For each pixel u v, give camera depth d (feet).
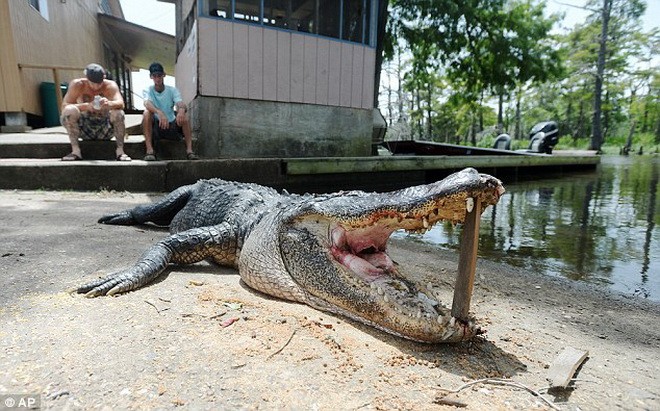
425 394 6.12
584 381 6.80
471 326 7.39
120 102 27.71
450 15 68.80
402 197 7.49
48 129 36.35
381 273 8.62
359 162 35.09
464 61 76.48
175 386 5.85
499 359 7.42
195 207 15.06
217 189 14.96
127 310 8.14
